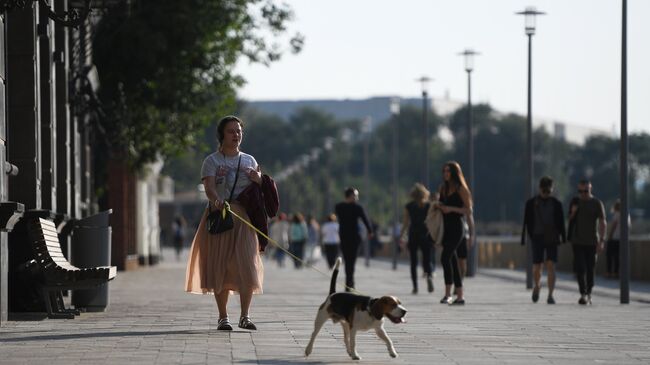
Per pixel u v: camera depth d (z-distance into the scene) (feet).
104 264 62.34
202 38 121.60
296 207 453.99
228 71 126.93
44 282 55.88
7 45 64.13
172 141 130.41
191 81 124.06
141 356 39.99
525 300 80.53
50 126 72.23
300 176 469.16
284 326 53.01
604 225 76.28
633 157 476.54
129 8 90.68
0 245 52.29
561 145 530.68
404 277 128.47
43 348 42.39
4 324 52.95
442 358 41.14
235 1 124.98
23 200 64.13
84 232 62.18
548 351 44.11
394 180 199.21
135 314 60.70
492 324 56.65
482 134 508.94
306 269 166.71
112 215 138.82
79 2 84.58
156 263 184.85
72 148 85.30
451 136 547.90
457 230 73.20
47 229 56.90
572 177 529.04
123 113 117.91
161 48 117.70
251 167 48.62
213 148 472.03
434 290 95.09
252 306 69.36
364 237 206.49
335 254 138.92
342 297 39.86
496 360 40.81
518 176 501.15
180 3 119.44
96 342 44.39
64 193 79.71
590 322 58.59
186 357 39.78
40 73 72.08
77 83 87.40
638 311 67.67
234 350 42.04
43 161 72.08
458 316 62.34
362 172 539.70
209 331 48.96
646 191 509.35
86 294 62.49
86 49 91.50
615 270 121.19
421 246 90.12
